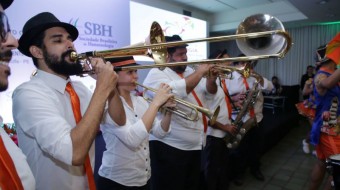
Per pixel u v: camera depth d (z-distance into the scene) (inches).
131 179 47.9
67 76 40.2
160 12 183.6
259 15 49.6
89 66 39.9
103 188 48.8
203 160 88.4
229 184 102.0
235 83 97.3
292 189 99.3
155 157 63.5
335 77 64.0
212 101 80.9
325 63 71.7
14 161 27.4
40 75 37.4
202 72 59.2
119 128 44.5
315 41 281.3
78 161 31.3
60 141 31.1
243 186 101.9
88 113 32.7
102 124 46.8
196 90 72.2
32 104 33.1
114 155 47.6
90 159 40.9
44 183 36.8
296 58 294.5
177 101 54.5
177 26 201.2
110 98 42.9
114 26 135.1
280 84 298.0
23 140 37.0
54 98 36.4
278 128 168.1
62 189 37.4
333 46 69.2
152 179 63.9
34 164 36.9
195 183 67.0
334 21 253.8
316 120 73.3
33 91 34.3
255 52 48.8
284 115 221.1
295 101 266.8
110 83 35.2
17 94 35.2
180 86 58.2
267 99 264.7
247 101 94.2
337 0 174.1
